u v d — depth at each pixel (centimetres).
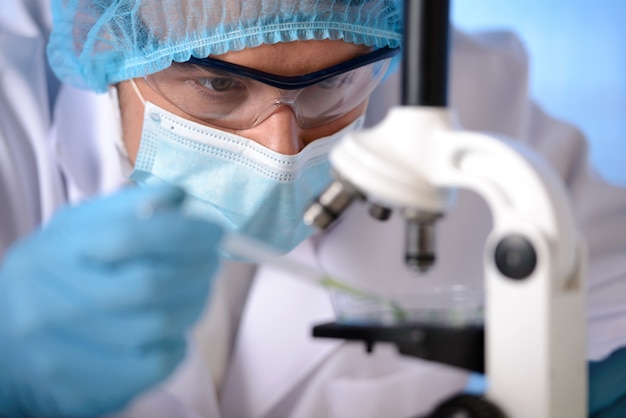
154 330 72
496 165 77
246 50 125
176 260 72
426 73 77
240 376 152
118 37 128
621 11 259
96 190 153
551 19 262
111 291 70
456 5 260
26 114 149
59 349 74
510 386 79
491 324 79
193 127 133
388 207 83
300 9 122
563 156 175
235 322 159
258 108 129
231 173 135
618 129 265
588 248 165
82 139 154
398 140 77
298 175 135
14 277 75
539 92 268
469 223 168
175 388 137
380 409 150
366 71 135
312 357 149
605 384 120
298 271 89
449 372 154
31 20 157
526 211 77
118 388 75
